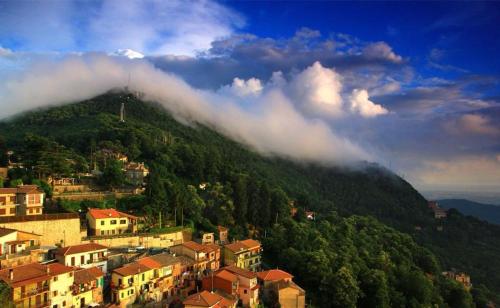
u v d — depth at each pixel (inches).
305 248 5792.3
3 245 3533.5
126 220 4980.3
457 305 6437.0
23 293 2955.2
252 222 6875.0
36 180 5187.0
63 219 4242.1
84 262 3850.9
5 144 6732.3
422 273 6333.7
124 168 6855.3
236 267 4534.9
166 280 4045.3
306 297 4795.8
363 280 5246.1
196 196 6471.5
